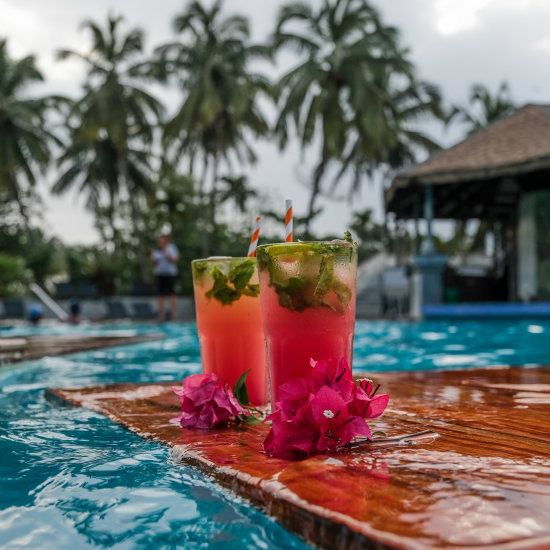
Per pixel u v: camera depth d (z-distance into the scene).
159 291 16.09
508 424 1.63
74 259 24.48
